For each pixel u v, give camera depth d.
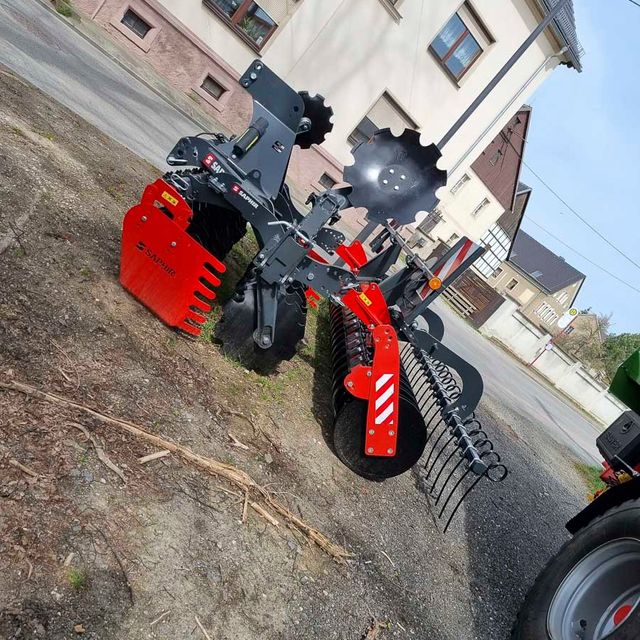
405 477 4.02
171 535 2.02
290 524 2.58
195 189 3.21
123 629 1.63
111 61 11.00
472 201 27.88
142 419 2.43
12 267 2.68
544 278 49.22
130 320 3.01
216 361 3.36
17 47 6.63
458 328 18.05
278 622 2.06
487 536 4.14
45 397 2.14
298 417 3.54
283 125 3.24
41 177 3.63
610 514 2.59
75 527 1.78
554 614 2.57
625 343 37.94
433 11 14.34
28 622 1.47
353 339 4.01
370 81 14.73
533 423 10.55
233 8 13.12
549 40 15.86
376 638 2.38
